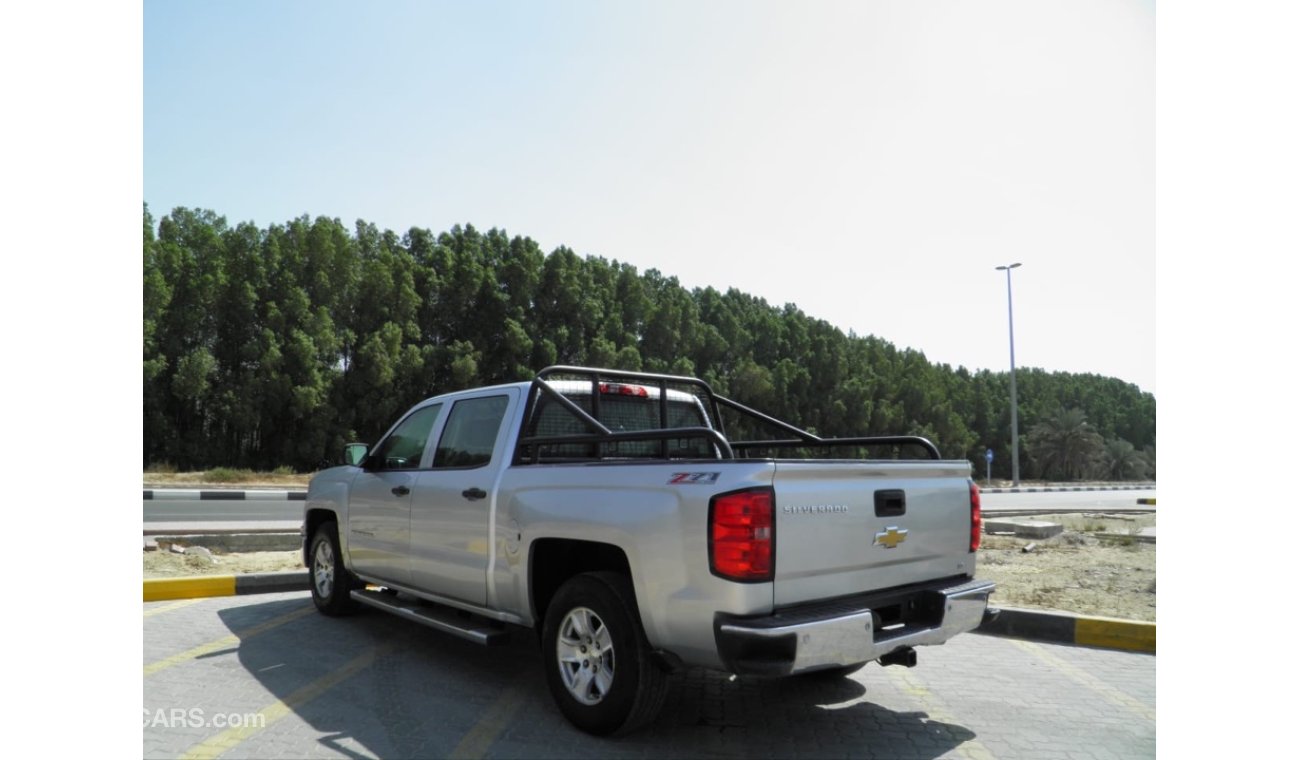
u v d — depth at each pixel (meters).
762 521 3.53
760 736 4.22
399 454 6.09
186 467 35.38
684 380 6.21
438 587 5.29
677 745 4.04
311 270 42.34
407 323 44.38
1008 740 4.25
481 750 3.89
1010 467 87.50
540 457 5.16
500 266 50.97
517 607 4.63
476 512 4.92
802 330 70.50
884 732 4.34
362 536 6.12
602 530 4.03
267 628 6.28
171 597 7.35
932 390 78.25
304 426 38.50
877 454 66.81
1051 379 114.94
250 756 3.75
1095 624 6.46
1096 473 83.50
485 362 48.28
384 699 4.63
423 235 50.94
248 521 13.91
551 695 4.52
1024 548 11.95
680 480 3.76
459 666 5.34
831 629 3.54
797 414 65.12
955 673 5.57
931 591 4.25
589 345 51.44
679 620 3.68
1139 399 127.31
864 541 4.00
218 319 38.09
